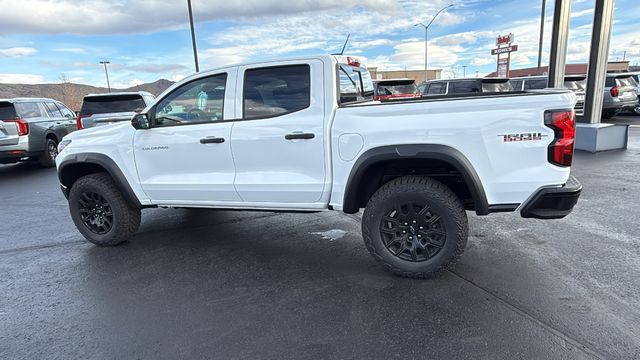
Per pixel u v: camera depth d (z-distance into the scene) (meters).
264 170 3.86
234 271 3.88
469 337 2.69
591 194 5.88
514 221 4.88
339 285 3.50
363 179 3.57
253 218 5.54
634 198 5.61
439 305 3.10
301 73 3.68
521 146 3.12
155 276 3.84
